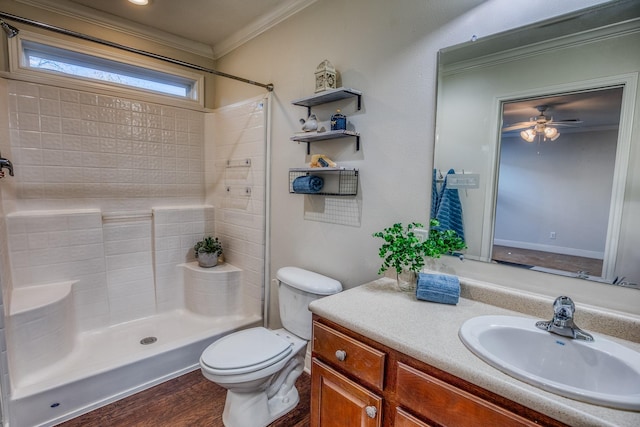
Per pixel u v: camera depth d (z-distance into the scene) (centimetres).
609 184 106
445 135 142
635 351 93
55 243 220
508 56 124
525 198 123
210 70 207
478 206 134
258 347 169
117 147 250
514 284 127
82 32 229
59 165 226
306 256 212
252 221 255
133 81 264
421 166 150
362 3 170
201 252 271
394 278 163
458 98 138
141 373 200
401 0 154
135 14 231
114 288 251
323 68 176
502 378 81
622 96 102
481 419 84
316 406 133
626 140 102
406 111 154
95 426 170
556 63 114
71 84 228
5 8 203
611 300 107
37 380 176
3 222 195
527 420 77
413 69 151
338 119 174
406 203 156
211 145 299
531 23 118
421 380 97
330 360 126
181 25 247
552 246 117
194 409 184
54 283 220
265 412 173
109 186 248
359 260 179
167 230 272
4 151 205
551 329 104
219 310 264
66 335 205
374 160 168
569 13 110
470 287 134
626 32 101
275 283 240
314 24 198
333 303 130
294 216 220
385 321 114
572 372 97
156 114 268
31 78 213
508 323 109
